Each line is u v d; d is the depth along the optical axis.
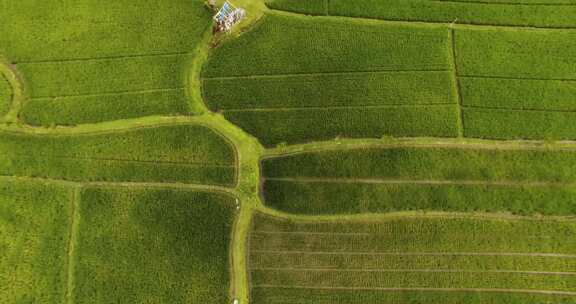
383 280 23.28
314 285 23.30
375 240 23.61
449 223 23.61
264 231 23.81
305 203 24.00
